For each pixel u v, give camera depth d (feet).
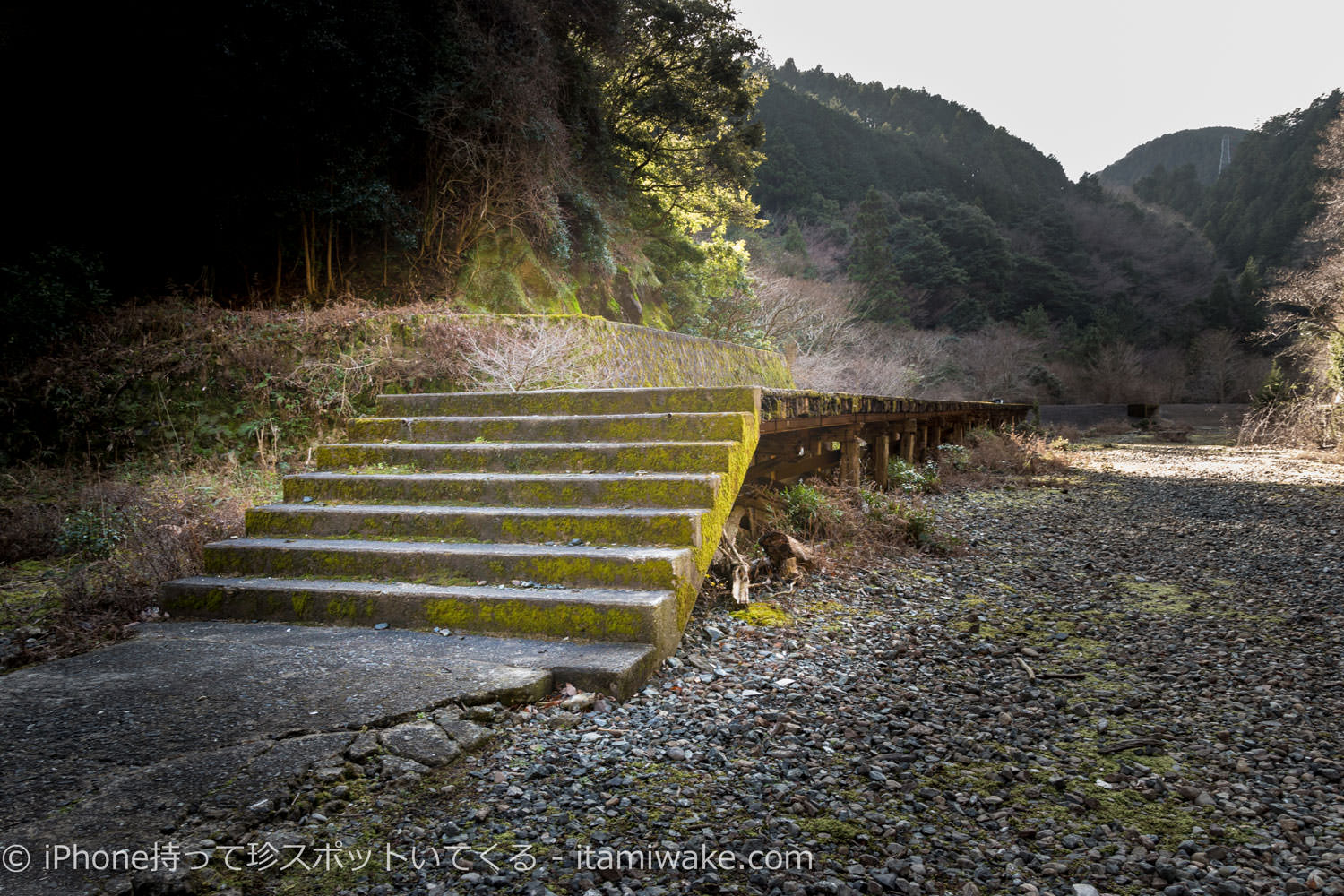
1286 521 26.66
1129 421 118.52
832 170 250.16
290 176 32.83
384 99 34.06
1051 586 16.99
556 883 5.51
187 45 28.63
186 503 17.80
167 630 10.96
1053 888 5.74
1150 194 404.57
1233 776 7.84
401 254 36.40
